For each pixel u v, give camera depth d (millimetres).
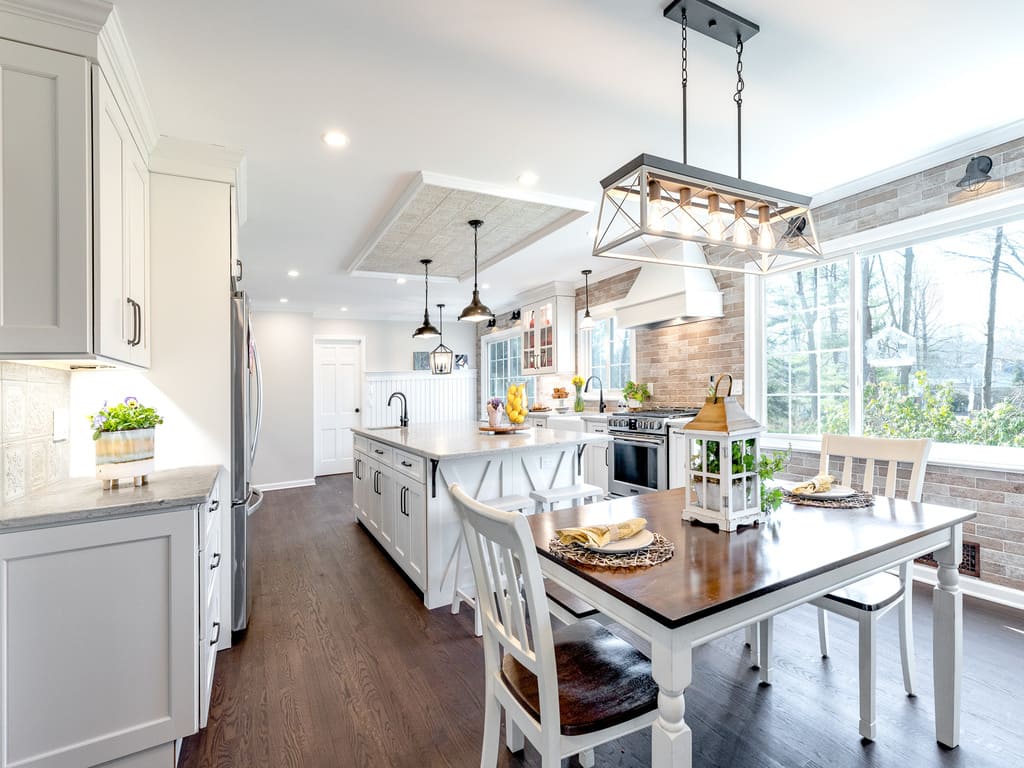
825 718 1784
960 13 1727
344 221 3693
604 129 2477
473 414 8703
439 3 1636
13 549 1368
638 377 5168
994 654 2158
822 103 2291
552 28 1771
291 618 2668
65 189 1506
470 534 1379
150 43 1781
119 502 1547
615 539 1409
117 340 1757
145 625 1528
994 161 2615
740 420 1586
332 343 7609
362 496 4434
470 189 3033
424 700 1945
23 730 1373
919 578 2969
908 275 3104
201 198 2467
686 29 1776
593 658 1396
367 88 2100
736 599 1057
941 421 2945
